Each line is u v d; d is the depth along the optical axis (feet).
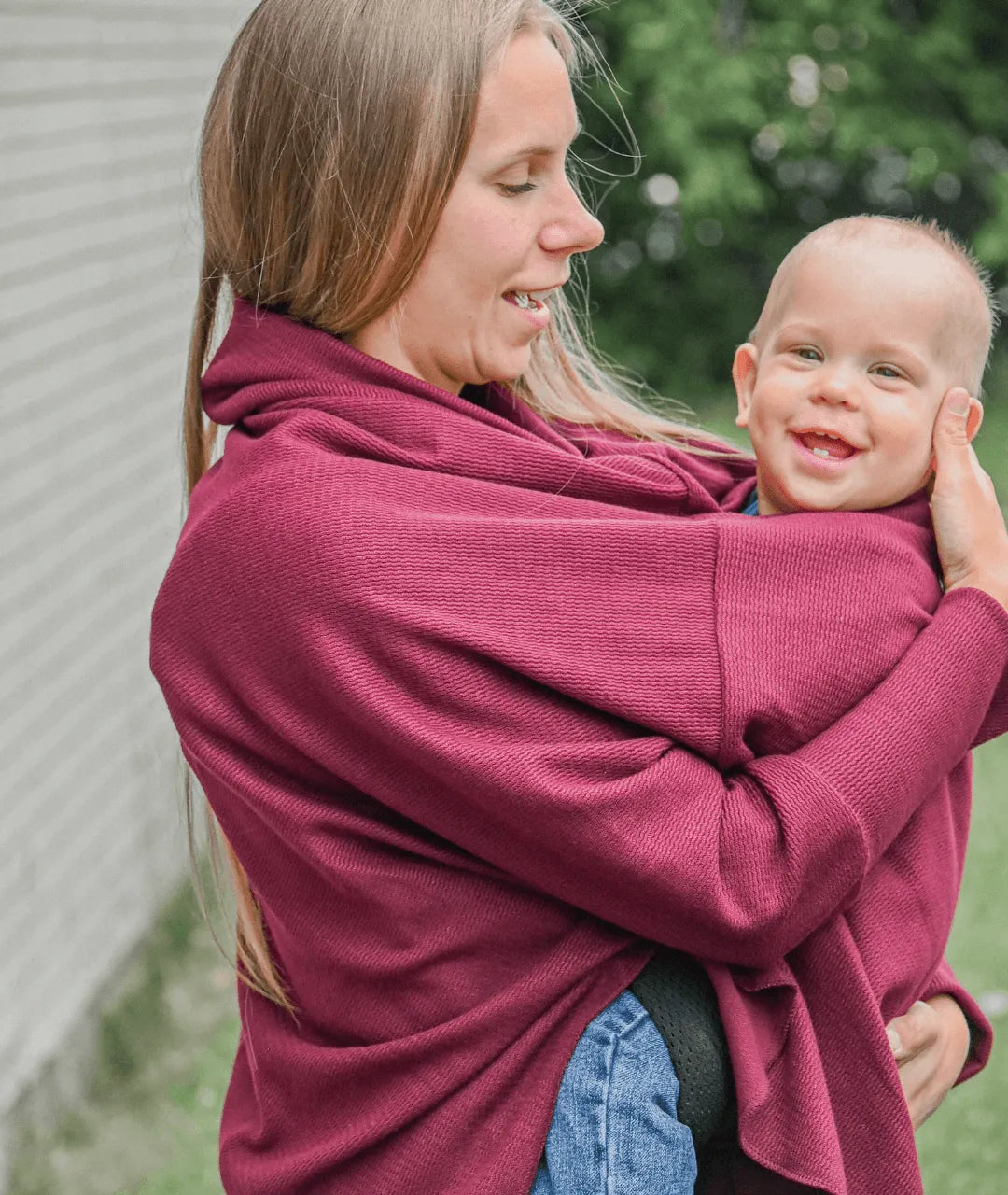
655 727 4.61
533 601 4.62
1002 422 31.24
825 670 4.74
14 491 11.48
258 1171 5.11
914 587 5.01
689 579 4.75
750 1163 4.86
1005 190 34.73
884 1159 4.74
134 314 14.94
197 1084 11.84
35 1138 10.78
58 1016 11.50
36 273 12.21
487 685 4.55
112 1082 11.88
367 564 4.54
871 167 36.83
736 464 6.20
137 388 14.97
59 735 12.12
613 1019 4.63
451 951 4.69
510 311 5.04
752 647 4.69
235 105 4.99
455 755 4.48
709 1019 4.69
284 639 4.63
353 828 4.71
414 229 4.79
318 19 4.82
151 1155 10.94
